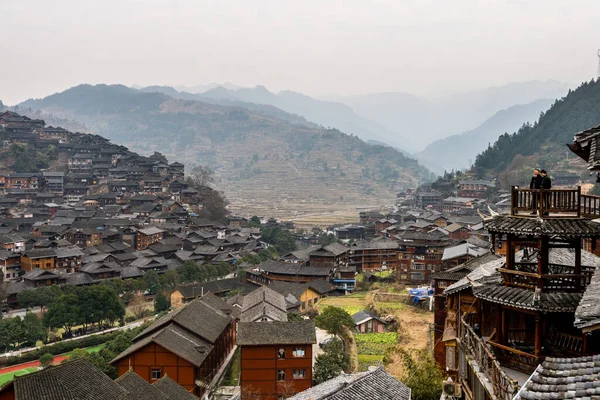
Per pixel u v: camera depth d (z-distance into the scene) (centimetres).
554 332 1952
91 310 9412
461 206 19200
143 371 5991
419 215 18400
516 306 1892
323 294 10881
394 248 13038
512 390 1603
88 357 6556
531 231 1897
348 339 7231
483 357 2041
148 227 16188
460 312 3256
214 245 15250
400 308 8812
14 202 17725
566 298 1852
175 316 6769
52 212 17950
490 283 2158
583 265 2389
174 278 12238
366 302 9881
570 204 1956
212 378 6750
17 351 8438
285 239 17238
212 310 7844
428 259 10838
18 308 10719
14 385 3972
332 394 3019
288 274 11738
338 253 12231
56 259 12381
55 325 8906
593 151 1858
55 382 4172
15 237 13962
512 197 2069
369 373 3397
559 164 18512
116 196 19362
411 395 3703
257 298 8344
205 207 19812
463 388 2678
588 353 1645
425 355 4753
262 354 6012
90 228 15562
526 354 1933
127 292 11388
